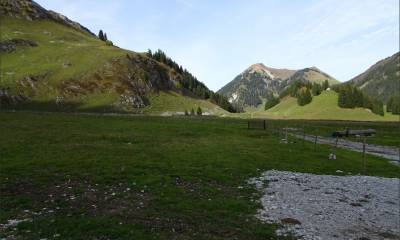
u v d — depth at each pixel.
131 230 22.39
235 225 24.61
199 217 25.59
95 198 28.77
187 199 29.53
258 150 58.00
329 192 35.28
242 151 55.72
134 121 97.06
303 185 37.25
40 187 31.12
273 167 45.44
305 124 145.62
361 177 43.69
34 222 23.08
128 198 29.12
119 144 55.75
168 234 22.28
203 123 107.12
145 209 26.62
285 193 33.75
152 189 31.86
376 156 64.75
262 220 26.11
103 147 51.34
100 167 38.69
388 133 116.12
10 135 57.66
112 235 21.58
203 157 48.00
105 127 76.50
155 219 24.70
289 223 25.88
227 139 71.31
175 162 43.69
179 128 83.62
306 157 54.25
